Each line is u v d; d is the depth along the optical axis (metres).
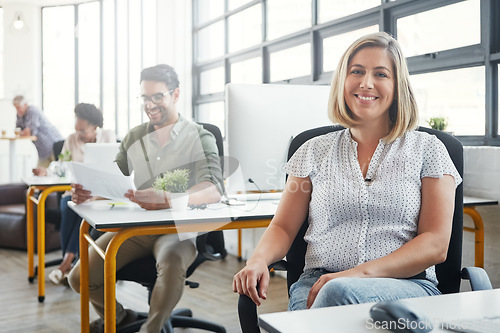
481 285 1.25
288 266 1.44
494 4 2.65
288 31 4.46
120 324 2.37
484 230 2.29
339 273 1.15
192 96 5.98
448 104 2.96
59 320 2.69
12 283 3.46
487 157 2.23
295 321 0.72
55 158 3.81
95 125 3.67
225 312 2.78
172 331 2.27
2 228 4.57
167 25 6.02
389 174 1.29
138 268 2.02
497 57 2.61
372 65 1.33
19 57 7.68
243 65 5.19
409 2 3.14
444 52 2.94
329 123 2.08
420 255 1.18
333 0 3.87
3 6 7.66
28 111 5.56
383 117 1.34
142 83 1.92
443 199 1.26
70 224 3.33
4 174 7.32
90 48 7.46
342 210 1.32
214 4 5.73
